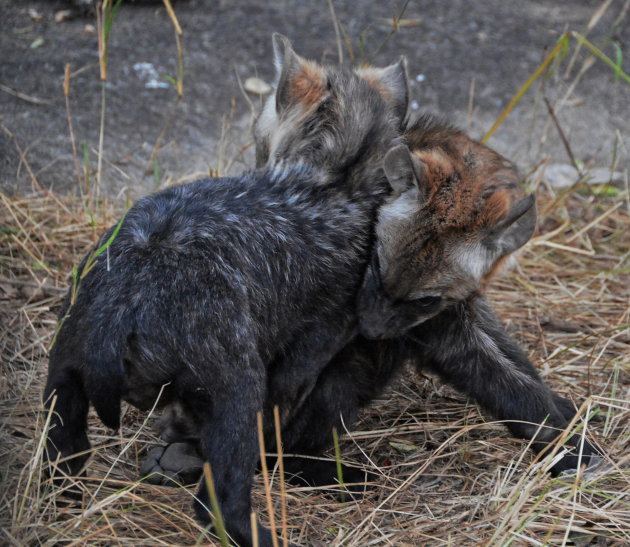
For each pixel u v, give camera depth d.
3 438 8.77
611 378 11.02
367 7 20.89
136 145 15.56
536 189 14.91
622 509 8.68
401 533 8.21
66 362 7.70
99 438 9.42
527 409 9.65
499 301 12.69
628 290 13.10
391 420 10.45
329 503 8.79
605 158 16.91
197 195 8.51
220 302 7.73
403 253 8.94
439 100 17.94
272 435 9.15
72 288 7.98
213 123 16.55
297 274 8.67
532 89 18.69
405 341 9.78
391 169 9.02
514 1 22.14
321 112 9.98
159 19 19.50
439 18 20.88
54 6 19.31
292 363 8.93
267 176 9.12
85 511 7.73
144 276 7.66
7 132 14.48
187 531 7.91
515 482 9.14
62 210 13.32
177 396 7.82
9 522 7.58
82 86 16.91
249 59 18.50
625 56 19.98
